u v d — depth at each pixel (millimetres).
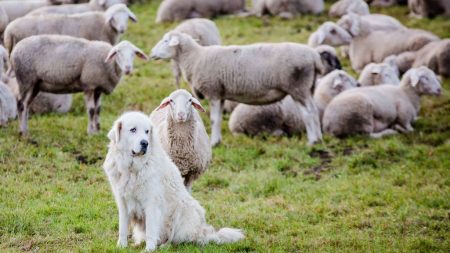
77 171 14344
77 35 19219
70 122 17219
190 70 16641
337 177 14914
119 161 10039
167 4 26672
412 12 27406
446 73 21297
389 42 22734
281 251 10609
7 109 16734
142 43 24188
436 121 18500
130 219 10516
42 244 10711
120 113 18250
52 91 16391
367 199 13406
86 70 16016
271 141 17016
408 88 18328
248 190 14008
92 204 12516
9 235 11000
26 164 14422
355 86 19047
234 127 17531
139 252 9969
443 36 24609
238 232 10977
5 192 12906
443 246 11109
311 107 16453
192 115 11914
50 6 21531
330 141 16922
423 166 15336
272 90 16234
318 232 11719
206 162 12453
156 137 10273
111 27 19609
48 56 15914
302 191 13992
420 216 12562
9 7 22062
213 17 27281
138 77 21281
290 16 27219
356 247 11008
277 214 12555
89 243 10648
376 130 17609
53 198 12727
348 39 22391
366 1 28922
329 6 28734
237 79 16203
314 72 16281
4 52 16734
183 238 10430
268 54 16156
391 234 11773
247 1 30906
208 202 13047
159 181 10195
